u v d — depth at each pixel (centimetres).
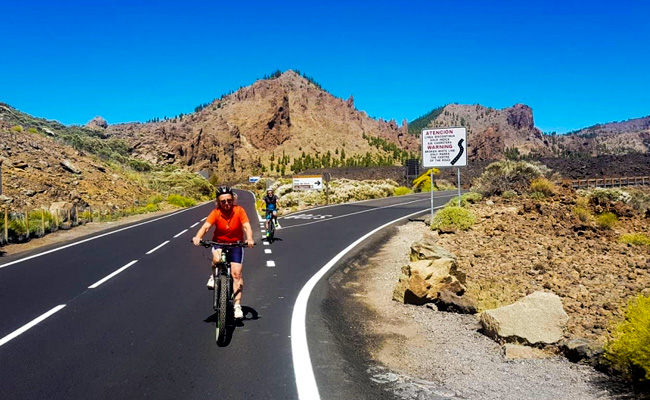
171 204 4141
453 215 1642
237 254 640
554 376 486
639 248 1171
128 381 484
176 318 715
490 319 611
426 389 462
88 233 1995
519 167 2498
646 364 429
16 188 2597
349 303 809
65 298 845
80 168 3641
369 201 3781
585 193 2219
